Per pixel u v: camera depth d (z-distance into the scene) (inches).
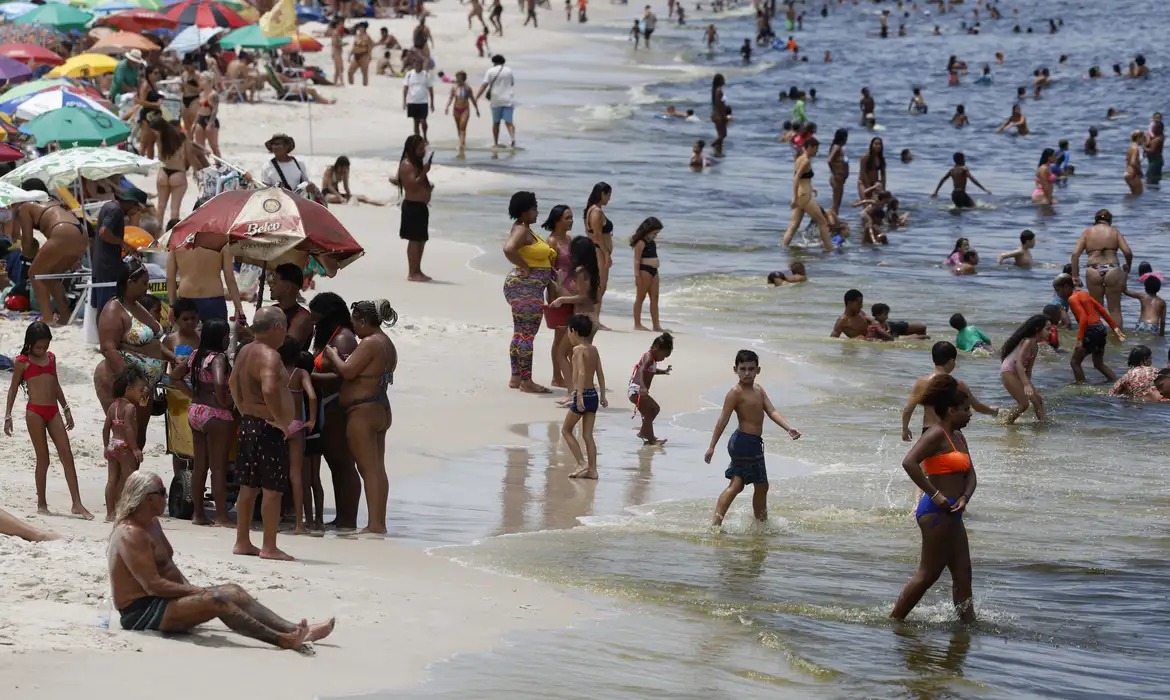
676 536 907.4
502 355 1392.7
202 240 978.1
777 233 2293.3
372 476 874.8
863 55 5629.9
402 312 1544.0
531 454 1106.1
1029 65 5255.9
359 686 573.9
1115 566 883.4
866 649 714.2
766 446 1165.7
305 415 869.2
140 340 938.1
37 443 844.0
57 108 1676.9
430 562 816.9
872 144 2369.6
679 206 2506.2
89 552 712.4
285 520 894.4
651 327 1600.6
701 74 4891.7
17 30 2827.3
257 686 551.8
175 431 887.7
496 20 5315.0
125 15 3058.6
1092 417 1325.0
